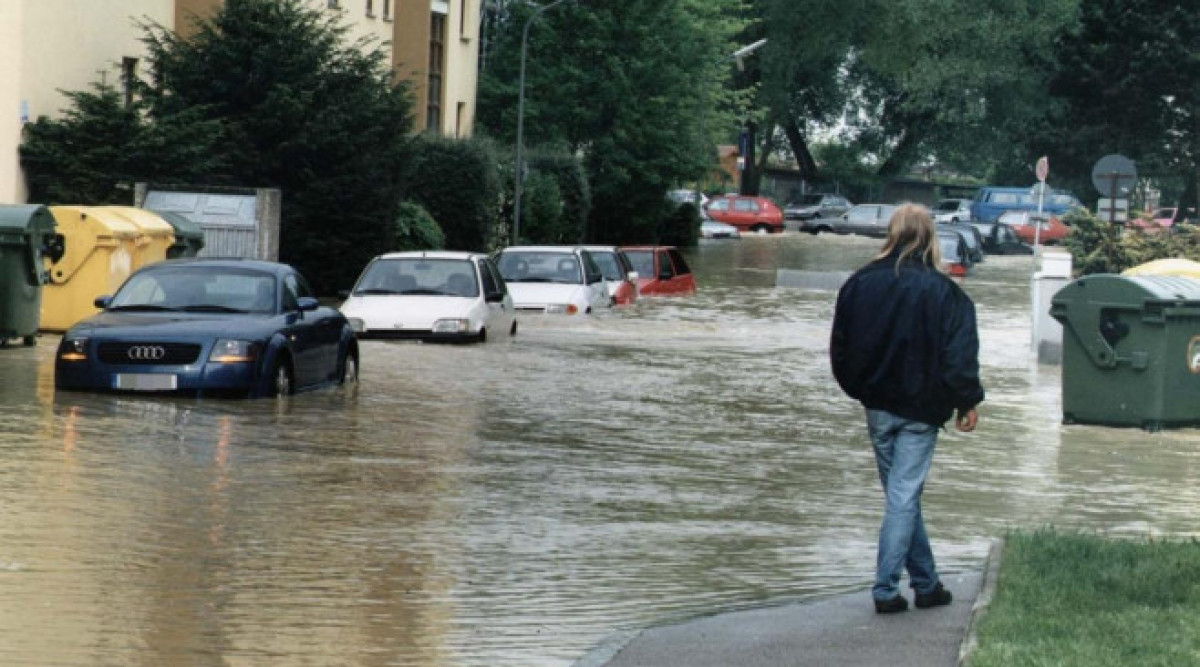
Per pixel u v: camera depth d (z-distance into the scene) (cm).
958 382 1215
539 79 7969
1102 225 5659
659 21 8181
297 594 1286
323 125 4675
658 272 5484
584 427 2356
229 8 4734
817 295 5859
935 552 1537
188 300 2531
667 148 8231
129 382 2369
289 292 2595
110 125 4206
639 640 1155
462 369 3055
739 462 2080
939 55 11956
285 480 1784
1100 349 2492
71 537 1453
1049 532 1530
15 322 2958
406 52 6962
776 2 11775
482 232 6106
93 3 4488
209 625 1182
